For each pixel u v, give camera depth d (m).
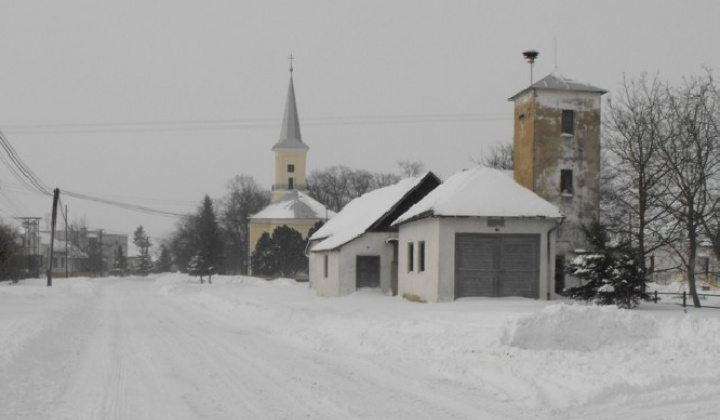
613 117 43.19
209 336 24.70
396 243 49.69
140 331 26.75
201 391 13.88
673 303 40.44
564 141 45.28
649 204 40.59
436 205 38.25
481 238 38.38
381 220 50.09
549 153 45.19
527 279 38.59
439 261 37.97
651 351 19.12
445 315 29.62
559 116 45.38
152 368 16.94
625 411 12.12
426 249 39.91
